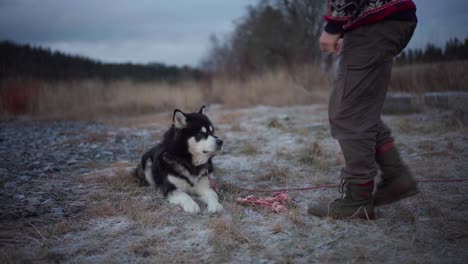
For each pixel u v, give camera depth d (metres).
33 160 5.41
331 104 2.64
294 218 2.84
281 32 21.38
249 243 2.50
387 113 8.63
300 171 4.48
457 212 2.91
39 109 13.63
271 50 21.55
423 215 2.88
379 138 2.68
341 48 2.62
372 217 2.80
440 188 3.52
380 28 2.38
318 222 2.83
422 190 3.48
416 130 6.39
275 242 2.52
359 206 2.78
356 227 2.69
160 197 3.64
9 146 6.70
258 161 5.09
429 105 8.37
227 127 8.27
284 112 10.03
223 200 3.57
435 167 4.22
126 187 3.93
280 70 14.55
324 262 2.21
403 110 8.50
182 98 13.86
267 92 13.39
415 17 2.49
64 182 4.19
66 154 5.93
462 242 2.39
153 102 13.99
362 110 2.54
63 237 2.70
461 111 6.81
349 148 2.59
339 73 2.58
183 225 2.90
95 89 15.50
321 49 2.60
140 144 6.89
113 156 5.88
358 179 2.67
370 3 2.36
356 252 2.32
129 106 13.79
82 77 20.97
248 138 6.86
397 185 2.67
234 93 13.88
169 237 2.66
